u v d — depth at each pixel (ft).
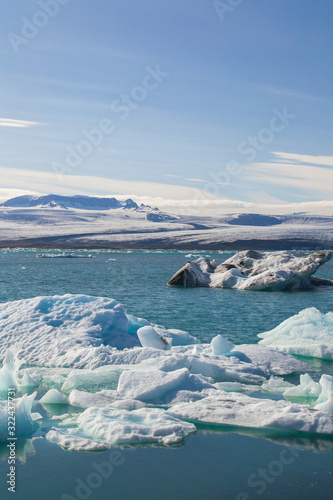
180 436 22.50
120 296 92.89
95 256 388.98
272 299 90.12
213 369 32.96
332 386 27.17
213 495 17.72
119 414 24.64
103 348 36.19
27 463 20.13
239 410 25.32
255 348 39.09
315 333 44.55
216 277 117.50
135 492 17.90
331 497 17.57
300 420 23.66
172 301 84.53
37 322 41.39
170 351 35.45
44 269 201.16
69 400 27.89
